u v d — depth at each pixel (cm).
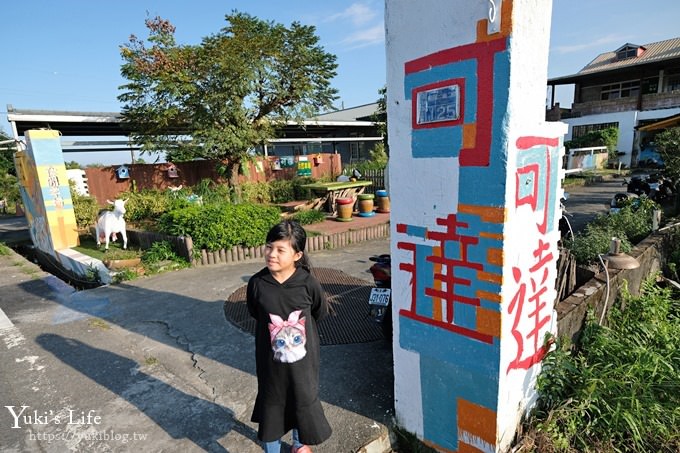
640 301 401
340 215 998
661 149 862
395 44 212
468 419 220
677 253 583
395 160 226
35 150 805
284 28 1209
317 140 2130
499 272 192
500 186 184
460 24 184
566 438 246
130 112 1154
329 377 310
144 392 302
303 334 206
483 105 183
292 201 1412
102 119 1307
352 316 424
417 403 243
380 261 392
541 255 229
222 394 296
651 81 2503
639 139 2359
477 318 205
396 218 232
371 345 361
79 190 1121
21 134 1438
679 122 873
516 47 173
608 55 3089
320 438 212
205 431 257
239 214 710
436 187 209
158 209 1009
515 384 222
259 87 1180
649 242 536
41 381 322
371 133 2436
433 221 214
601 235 535
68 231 859
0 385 318
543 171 215
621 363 298
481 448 218
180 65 1093
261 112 1286
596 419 255
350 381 304
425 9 196
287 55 1245
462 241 204
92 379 323
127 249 805
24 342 394
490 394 207
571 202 1236
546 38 192
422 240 221
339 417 263
